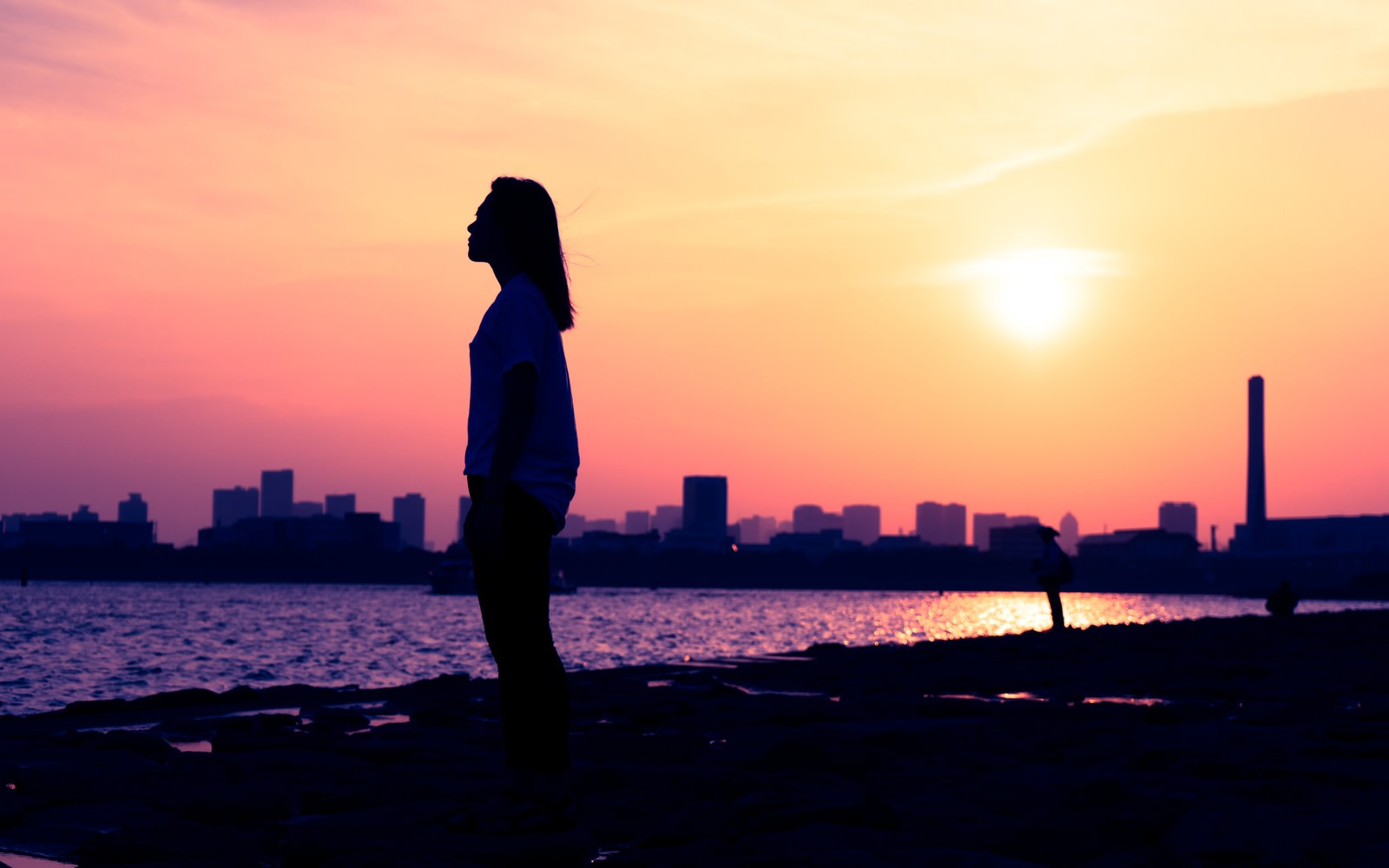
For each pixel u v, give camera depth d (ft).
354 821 11.03
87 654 121.60
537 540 10.83
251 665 107.76
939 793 13.01
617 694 27.09
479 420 11.05
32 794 12.98
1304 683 30.37
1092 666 38.01
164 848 10.22
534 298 11.14
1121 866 9.45
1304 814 11.42
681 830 10.80
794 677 34.12
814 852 9.93
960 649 47.70
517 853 10.05
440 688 29.27
